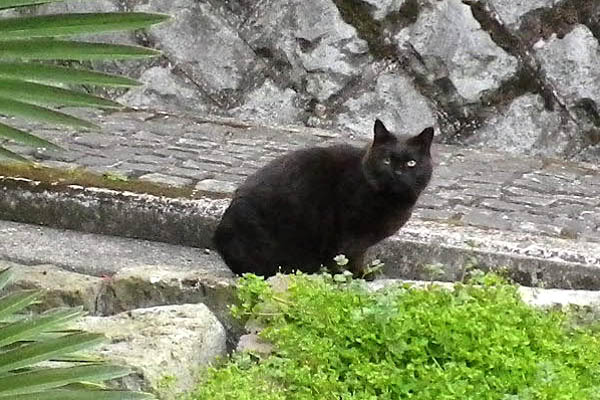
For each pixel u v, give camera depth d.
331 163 6.82
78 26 2.76
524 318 5.61
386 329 5.32
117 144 9.45
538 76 10.41
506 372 5.14
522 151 10.46
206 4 10.84
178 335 5.20
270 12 10.76
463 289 5.82
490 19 10.38
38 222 8.07
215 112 10.95
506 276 7.17
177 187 8.26
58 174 8.34
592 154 10.41
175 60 10.89
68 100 2.88
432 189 8.74
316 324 5.45
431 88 10.54
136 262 7.42
